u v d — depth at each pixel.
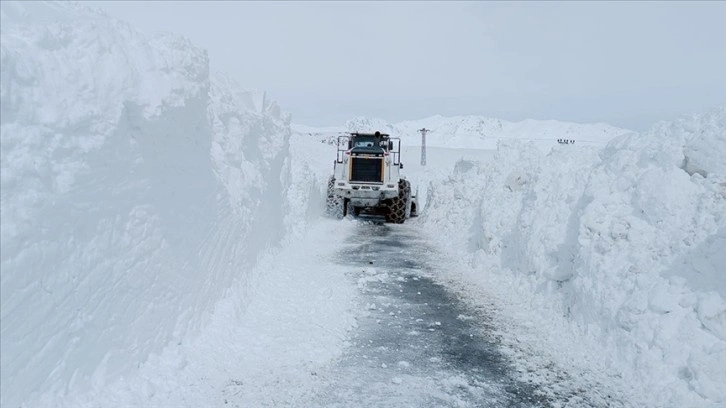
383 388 4.00
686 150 5.16
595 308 4.92
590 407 3.73
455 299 6.52
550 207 6.84
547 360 4.57
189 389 3.79
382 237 11.89
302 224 11.59
